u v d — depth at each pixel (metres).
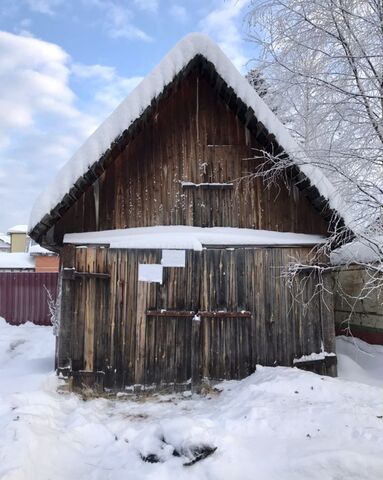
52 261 22.86
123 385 6.91
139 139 7.50
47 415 5.36
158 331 7.09
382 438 4.38
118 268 7.13
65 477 4.07
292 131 10.19
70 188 6.63
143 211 7.36
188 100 7.70
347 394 5.84
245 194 7.54
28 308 16.97
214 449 4.21
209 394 6.76
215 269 7.27
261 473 3.91
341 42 7.55
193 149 7.57
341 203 7.10
